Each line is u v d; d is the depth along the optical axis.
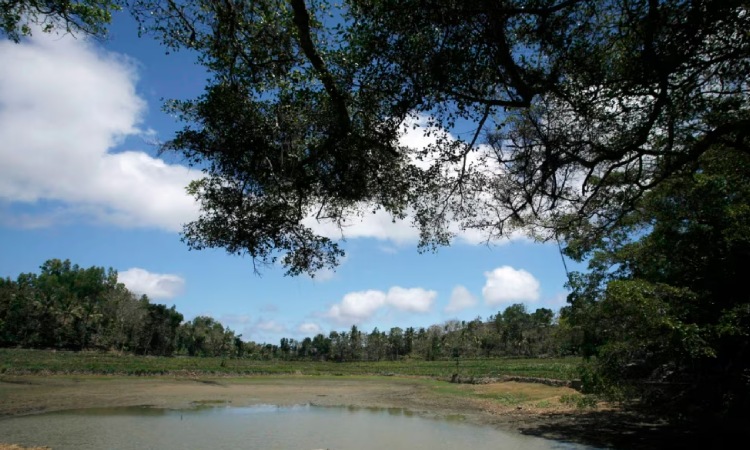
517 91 6.51
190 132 7.85
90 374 53.25
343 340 126.38
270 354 132.38
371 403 32.66
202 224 8.54
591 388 18.30
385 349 125.50
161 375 57.34
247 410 27.97
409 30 6.29
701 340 14.05
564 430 19.62
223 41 7.95
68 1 8.11
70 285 109.81
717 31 6.40
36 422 21.97
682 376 19.75
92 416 24.08
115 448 16.75
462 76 6.48
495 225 8.52
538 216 8.51
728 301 15.45
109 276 117.50
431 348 114.06
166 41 8.14
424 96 6.75
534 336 102.00
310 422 23.36
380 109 7.34
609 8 6.68
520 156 7.80
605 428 19.45
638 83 6.73
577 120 7.61
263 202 8.52
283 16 7.82
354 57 6.98
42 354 79.25
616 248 17.55
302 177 8.23
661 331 15.34
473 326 118.69
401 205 9.07
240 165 8.03
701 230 14.67
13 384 39.34
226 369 69.50
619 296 14.79
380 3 6.19
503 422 22.84
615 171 9.48
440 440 18.47
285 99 7.82
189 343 120.44
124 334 100.31
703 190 13.61
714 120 8.33
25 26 8.29
